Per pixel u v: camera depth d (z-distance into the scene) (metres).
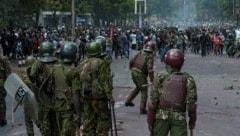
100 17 85.00
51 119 9.60
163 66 34.00
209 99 18.47
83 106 9.88
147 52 14.65
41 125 9.59
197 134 12.12
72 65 9.40
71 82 9.29
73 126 9.34
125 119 13.96
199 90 21.25
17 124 13.67
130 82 24.02
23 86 9.53
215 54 50.75
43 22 72.06
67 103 9.27
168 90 7.66
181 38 44.88
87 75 9.73
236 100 18.25
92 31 47.00
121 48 44.12
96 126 9.92
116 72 29.61
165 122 7.67
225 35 57.62
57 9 55.09
